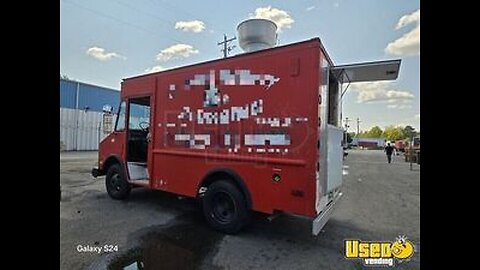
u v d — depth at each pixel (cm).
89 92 2462
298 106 396
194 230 472
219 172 465
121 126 659
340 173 503
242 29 554
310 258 379
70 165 1349
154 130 574
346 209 659
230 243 422
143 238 435
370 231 493
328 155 428
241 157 443
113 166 676
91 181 919
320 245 424
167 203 639
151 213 562
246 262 364
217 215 469
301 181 390
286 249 406
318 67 384
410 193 870
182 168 520
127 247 401
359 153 3972
